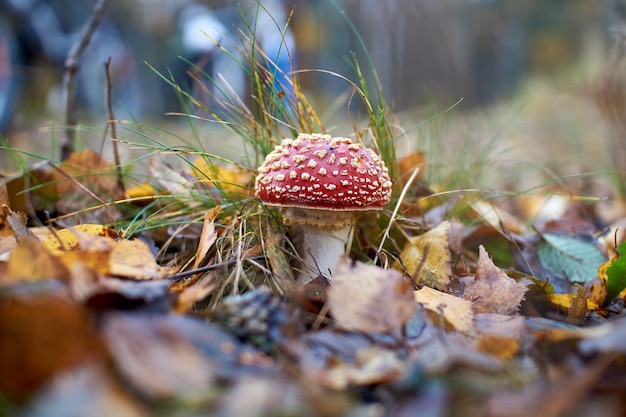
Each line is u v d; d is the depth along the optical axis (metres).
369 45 1.46
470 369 0.21
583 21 3.19
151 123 1.30
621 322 0.23
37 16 0.93
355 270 0.27
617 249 0.32
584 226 0.47
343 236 0.37
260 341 0.24
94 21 0.50
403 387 0.21
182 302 0.26
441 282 0.34
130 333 0.21
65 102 0.51
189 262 0.35
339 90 1.80
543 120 1.33
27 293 0.21
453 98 1.55
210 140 0.59
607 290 0.34
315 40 1.65
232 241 0.35
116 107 1.36
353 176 0.33
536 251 0.42
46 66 0.98
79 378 0.18
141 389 0.19
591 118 1.15
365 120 0.76
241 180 0.46
